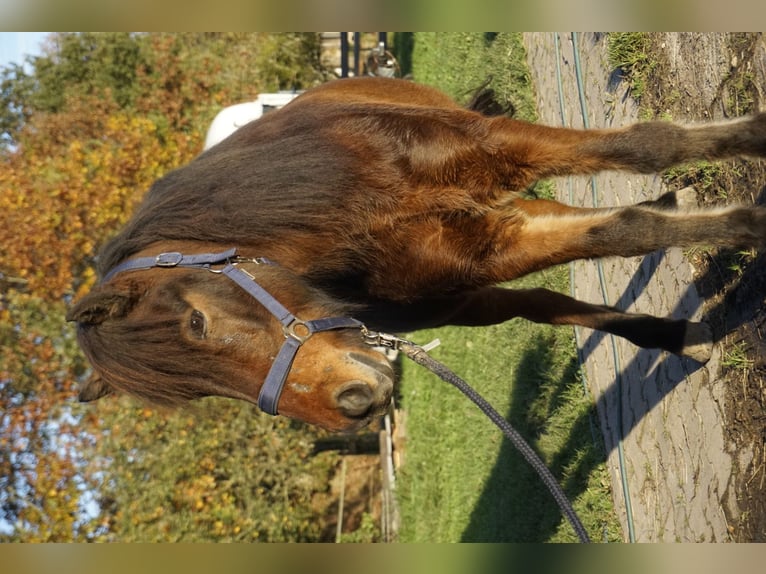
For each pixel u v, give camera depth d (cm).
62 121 1248
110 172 1118
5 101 1369
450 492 736
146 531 939
